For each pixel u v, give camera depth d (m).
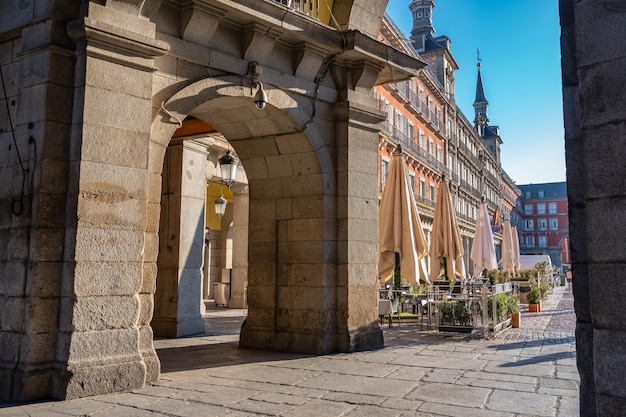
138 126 6.07
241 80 7.45
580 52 3.10
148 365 6.12
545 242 101.81
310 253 8.70
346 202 8.81
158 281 11.02
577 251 3.26
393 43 28.23
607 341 2.86
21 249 5.62
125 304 5.83
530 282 20.89
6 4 6.20
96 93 5.73
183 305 10.88
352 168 8.94
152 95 6.41
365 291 8.91
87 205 5.59
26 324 5.45
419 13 45.31
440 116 40.16
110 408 4.98
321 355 8.20
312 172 8.79
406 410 4.96
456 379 6.37
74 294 5.44
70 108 5.79
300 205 8.89
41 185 5.52
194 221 11.31
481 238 19.09
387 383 6.15
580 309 3.20
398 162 11.23
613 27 2.96
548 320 14.52
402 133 29.97
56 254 5.59
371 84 9.39
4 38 6.18
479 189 54.75
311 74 8.64
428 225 35.84
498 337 10.51
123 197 5.89
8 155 5.91
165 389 5.80
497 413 4.86
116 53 5.89
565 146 3.39
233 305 18.31
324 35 8.36
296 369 7.03
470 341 9.89
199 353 8.44
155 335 10.82
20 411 4.84
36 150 5.62
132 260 5.93
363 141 9.20
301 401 5.28
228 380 6.31
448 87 43.97
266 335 8.91
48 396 5.38
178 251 10.88
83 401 5.23
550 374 6.68
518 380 6.32
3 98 6.10
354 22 9.22
